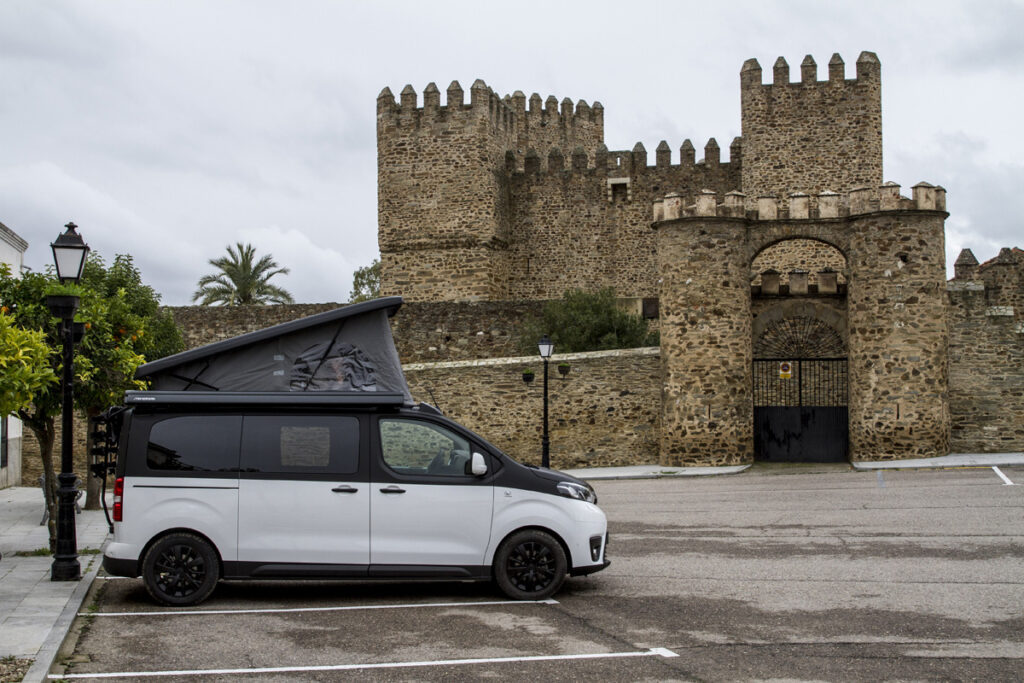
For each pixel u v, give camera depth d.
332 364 13.58
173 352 29.56
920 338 27.77
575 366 30.86
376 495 11.66
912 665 8.64
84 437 31.95
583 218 47.09
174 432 11.73
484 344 38.66
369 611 11.22
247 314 40.75
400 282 45.66
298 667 8.80
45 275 17.34
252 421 11.78
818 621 10.32
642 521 18.25
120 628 10.45
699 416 29.02
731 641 9.57
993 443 28.72
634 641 9.62
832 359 29.67
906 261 27.86
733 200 29.27
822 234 29.05
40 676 8.21
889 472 25.33
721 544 15.38
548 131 54.22
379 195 46.00
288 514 11.61
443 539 11.69
